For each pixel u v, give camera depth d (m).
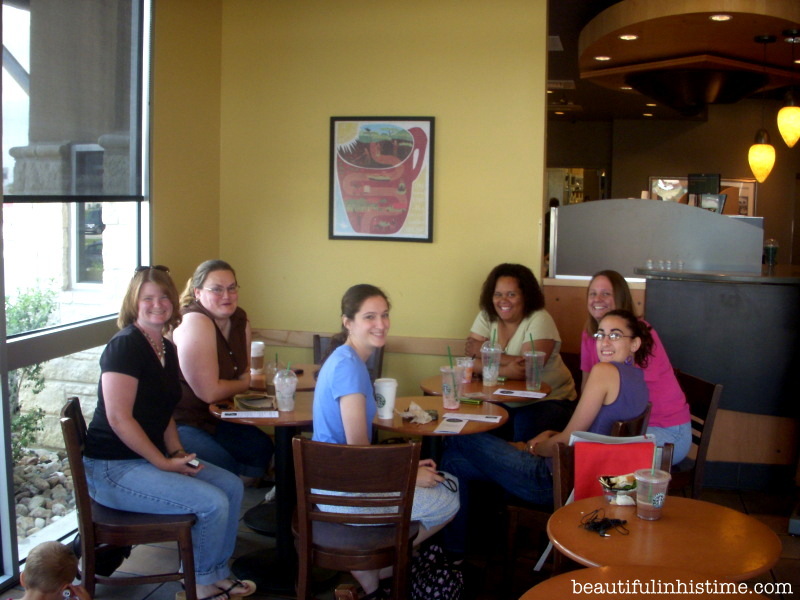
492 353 3.41
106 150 3.52
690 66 6.25
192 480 2.63
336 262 4.50
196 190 4.31
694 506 2.02
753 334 3.97
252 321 4.64
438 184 4.33
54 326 3.25
